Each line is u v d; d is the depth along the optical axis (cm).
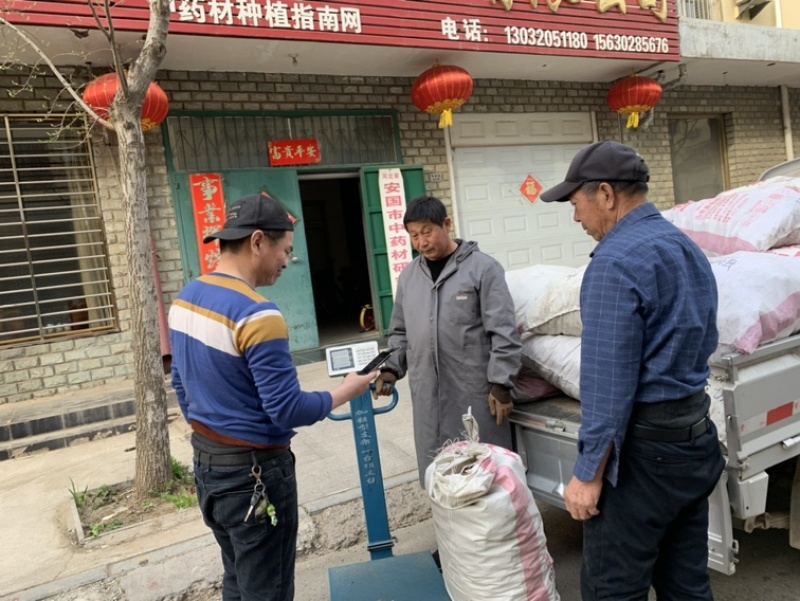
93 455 429
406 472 357
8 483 390
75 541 307
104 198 553
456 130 736
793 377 201
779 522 228
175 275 583
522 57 670
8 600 258
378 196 687
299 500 330
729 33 783
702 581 177
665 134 894
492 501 188
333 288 1146
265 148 630
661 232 159
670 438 156
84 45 491
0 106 516
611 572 167
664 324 153
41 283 544
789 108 1008
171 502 333
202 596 266
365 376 194
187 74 592
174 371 182
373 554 235
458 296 237
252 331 158
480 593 193
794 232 253
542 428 237
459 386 240
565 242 820
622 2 698
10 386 525
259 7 516
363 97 677
